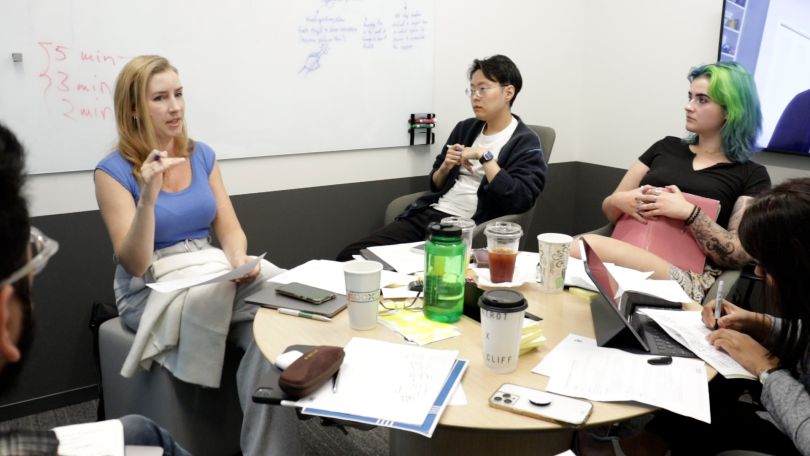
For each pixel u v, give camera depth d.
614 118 3.51
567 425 1.04
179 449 1.19
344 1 2.87
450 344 1.34
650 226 2.31
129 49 2.44
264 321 1.47
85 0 2.32
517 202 2.69
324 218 3.08
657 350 1.33
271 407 1.77
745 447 1.50
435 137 3.29
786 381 1.21
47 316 2.46
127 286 2.08
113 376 2.16
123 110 2.04
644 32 3.27
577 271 1.77
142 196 1.85
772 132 2.78
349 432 2.31
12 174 0.59
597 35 3.52
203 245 2.19
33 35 2.25
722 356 1.31
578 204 3.82
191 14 2.54
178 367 1.90
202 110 2.65
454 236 1.41
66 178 2.41
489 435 1.39
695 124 2.45
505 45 3.38
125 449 1.06
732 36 2.82
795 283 1.24
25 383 2.47
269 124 2.81
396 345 1.31
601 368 1.24
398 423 1.03
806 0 2.56
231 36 2.64
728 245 2.19
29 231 0.60
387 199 3.24
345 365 1.22
